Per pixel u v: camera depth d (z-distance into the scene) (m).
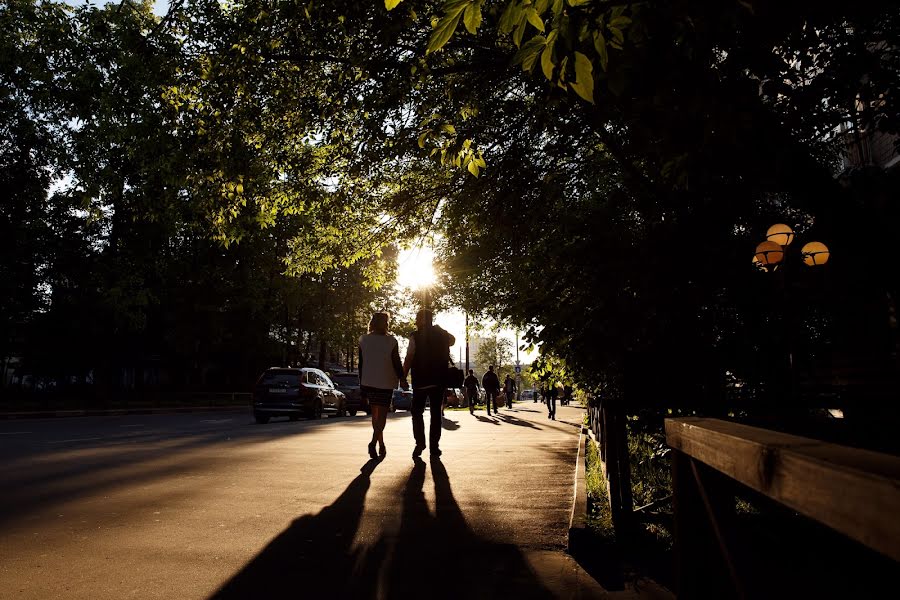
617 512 4.86
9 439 11.61
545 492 6.78
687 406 5.10
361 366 9.28
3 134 26.75
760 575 1.58
